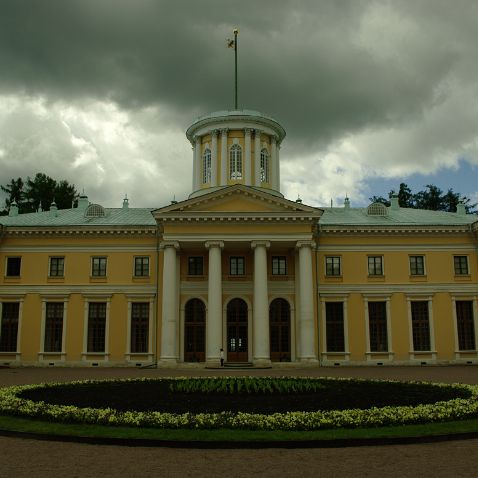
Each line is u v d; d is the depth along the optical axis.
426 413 14.85
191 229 43.41
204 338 45.38
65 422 14.84
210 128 51.28
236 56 54.12
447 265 46.84
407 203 75.38
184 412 15.90
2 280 46.28
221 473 10.34
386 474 10.19
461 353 45.56
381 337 45.88
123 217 49.78
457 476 10.03
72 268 46.44
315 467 10.73
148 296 45.78
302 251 43.28
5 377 32.03
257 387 20.52
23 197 75.62
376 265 46.88
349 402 17.62
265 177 51.78
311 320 42.28
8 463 11.12
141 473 10.36
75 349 45.19
